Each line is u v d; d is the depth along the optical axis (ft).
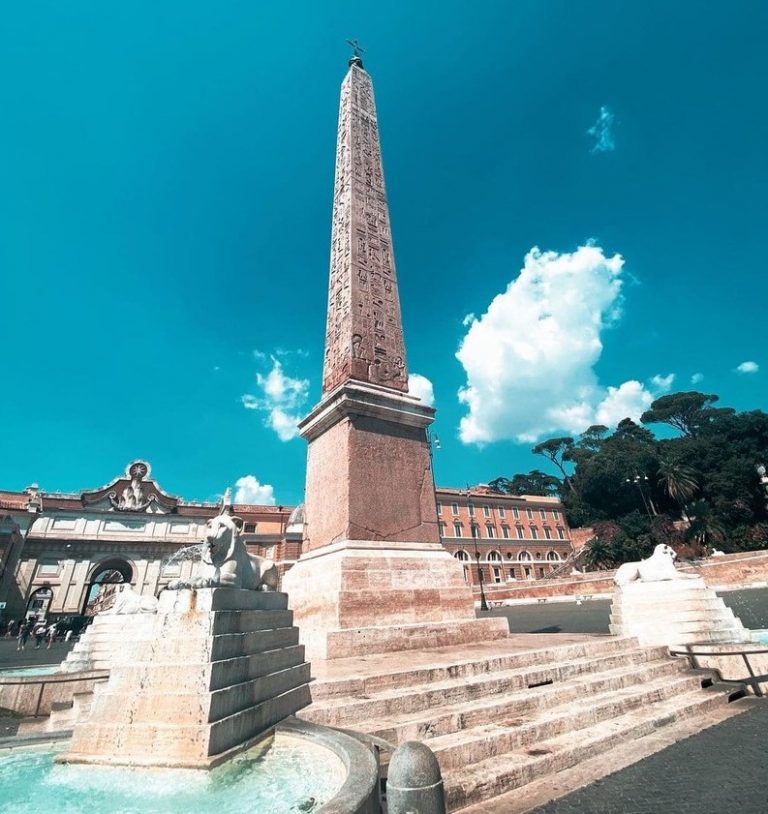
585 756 13.25
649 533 159.33
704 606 23.90
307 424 28.14
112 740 9.32
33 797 7.93
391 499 24.72
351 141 38.19
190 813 7.33
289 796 7.82
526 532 192.13
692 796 10.81
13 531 130.82
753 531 140.15
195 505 157.28
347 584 21.08
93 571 141.79
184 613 10.71
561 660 19.52
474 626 23.80
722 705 18.69
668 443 186.91
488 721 13.98
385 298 31.86
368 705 12.99
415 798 7.06
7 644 93.25
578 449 220.23
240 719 9.96
